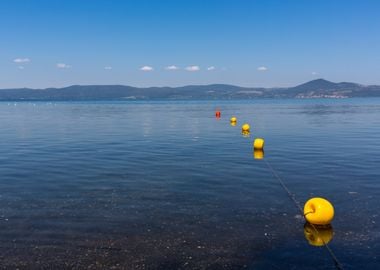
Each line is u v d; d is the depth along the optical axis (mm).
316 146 22531
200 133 31188
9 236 8578
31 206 10695
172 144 24047
